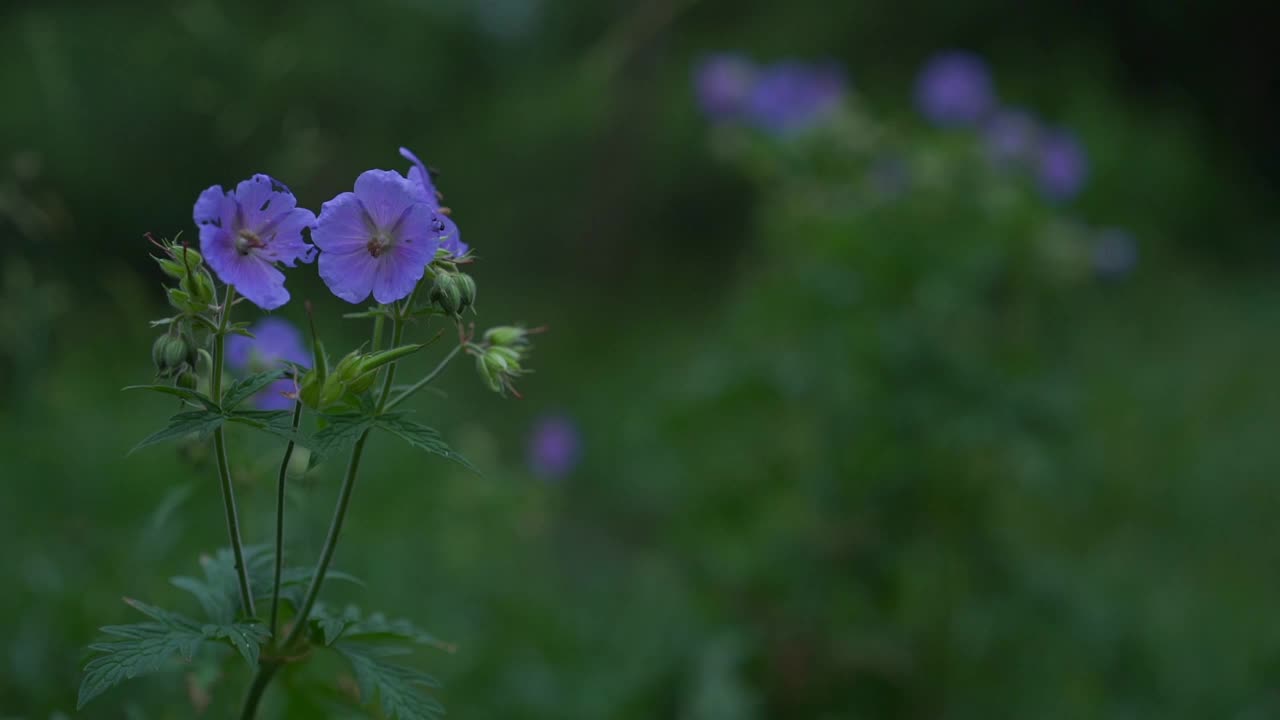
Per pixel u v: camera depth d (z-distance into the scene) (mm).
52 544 3594
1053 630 4434
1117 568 5422
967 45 16078
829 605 4316
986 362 4672
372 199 1555
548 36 13930
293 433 1489
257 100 4508
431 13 12023
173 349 1528
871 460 4500
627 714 4062
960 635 4293
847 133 5332
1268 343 9117
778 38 15516
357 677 1600
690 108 13852
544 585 5109
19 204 3684
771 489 4855
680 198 13766
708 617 4488
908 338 4551
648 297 12914
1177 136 13039
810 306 4848
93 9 7871
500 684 4062
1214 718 4246
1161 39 16672
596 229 13484
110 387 5090
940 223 5012
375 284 1572
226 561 1758
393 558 4301
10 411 4113
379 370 1608
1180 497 6375
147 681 2629
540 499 5113
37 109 7590
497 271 12992
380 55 10641
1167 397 7668
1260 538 6105
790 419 4848
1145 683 4414
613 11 13586
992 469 4516
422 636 1690
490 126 13281
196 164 7805
